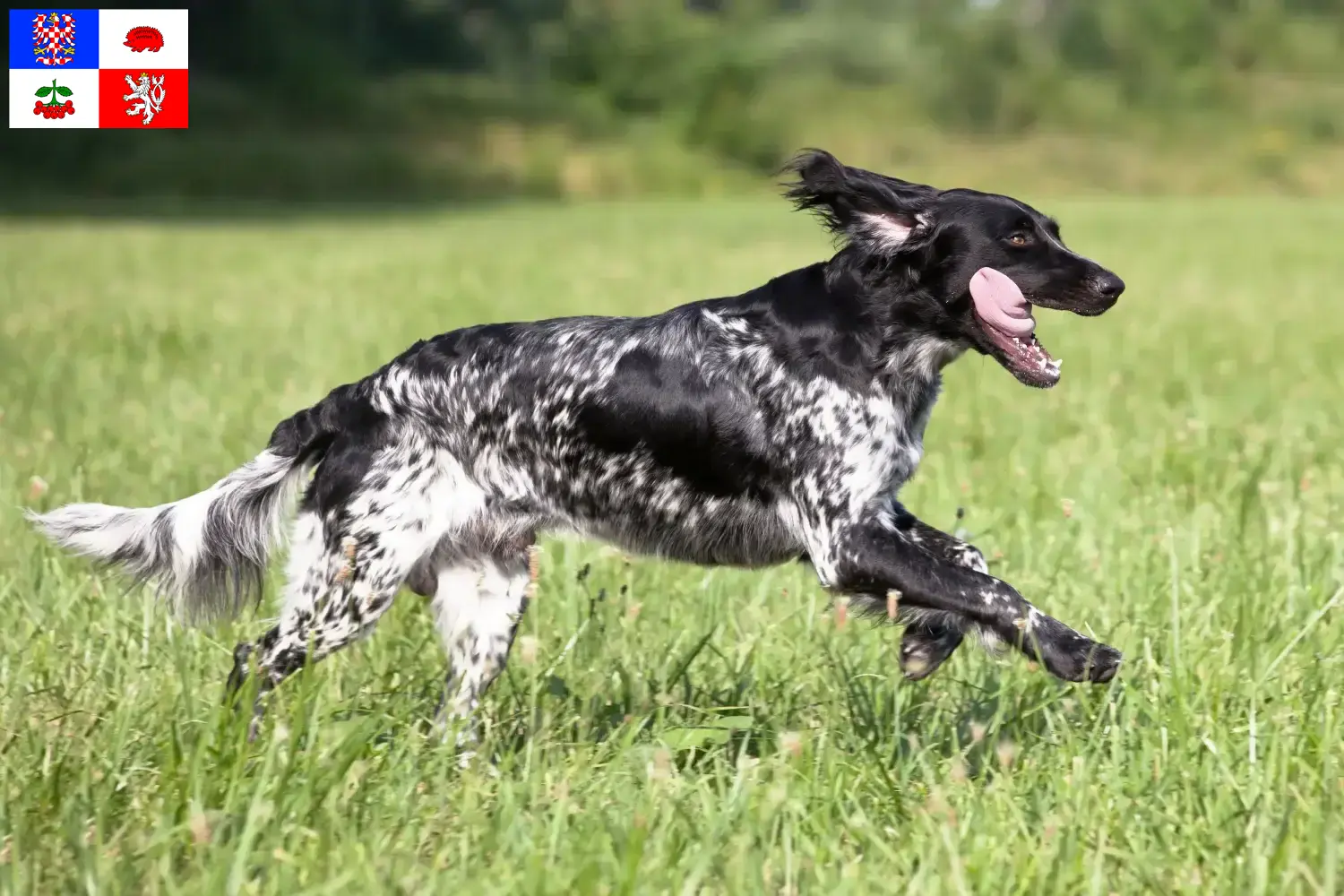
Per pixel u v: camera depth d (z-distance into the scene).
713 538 8.47
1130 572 10.07
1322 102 100.62
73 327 24.03
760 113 94.44
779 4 107.50
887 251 8.11
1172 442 14.70
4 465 13.23
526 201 80.69
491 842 6.38
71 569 10.63
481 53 99.69
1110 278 8.01
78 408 16.56
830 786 6.93
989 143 95.69
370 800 6.79
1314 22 106.19
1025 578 10.12
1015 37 100.19
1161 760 7.16
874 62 98.81
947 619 7.76
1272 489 11.92
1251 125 97.88
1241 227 55.75
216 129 81.31
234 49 85.69
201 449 14.42
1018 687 8.38
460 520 8.41
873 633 9.19
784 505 8.27
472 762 7.48
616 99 96.31
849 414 8.09
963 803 6.79
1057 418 16.25
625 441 8.30
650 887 5.94
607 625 9.38
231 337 23.30
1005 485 12.80
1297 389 18.23
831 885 6.03
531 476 8.46
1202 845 6.36
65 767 6.88
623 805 6.74
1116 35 102.44
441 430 8.39
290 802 6.52
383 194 80.12
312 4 89.75
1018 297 7.95
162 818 6.34
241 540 8.62
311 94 85.69
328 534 8.25
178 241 46.56
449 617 8.59
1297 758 7.03
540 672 8.80
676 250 43.88
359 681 8.62
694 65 95.94
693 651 8.27
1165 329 25.02
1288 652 8.42
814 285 8.32
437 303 28.47
